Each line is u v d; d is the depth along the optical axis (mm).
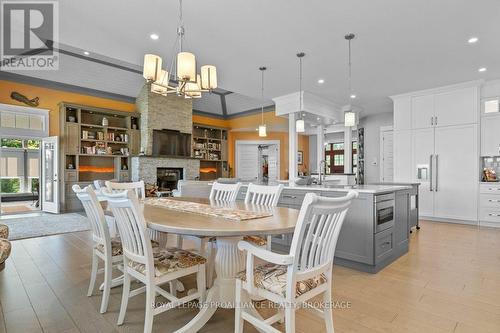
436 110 5539
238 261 1958
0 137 5934
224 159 10203
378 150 8062
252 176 10453
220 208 2197
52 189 6449
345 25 3182
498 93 5000
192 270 1759
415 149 5777
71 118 6750
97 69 6750
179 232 1455
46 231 4480
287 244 3463
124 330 1741
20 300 2135
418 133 5742
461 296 2240
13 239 4004
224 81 5148
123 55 4008
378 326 1809
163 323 1834
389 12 2916
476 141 5094
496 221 4906
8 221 5332
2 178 9305
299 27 3232
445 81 5121
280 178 10156
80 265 2936
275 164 10344
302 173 9844
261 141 10344
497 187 4895
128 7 2840
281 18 3041
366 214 2820
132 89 7738
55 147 6383
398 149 6000
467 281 2543
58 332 1718
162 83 2887
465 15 2963
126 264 1789
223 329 1776
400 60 4172
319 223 1403
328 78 4977
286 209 2145
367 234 2809
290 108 5980
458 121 5285
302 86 5441
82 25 3248
